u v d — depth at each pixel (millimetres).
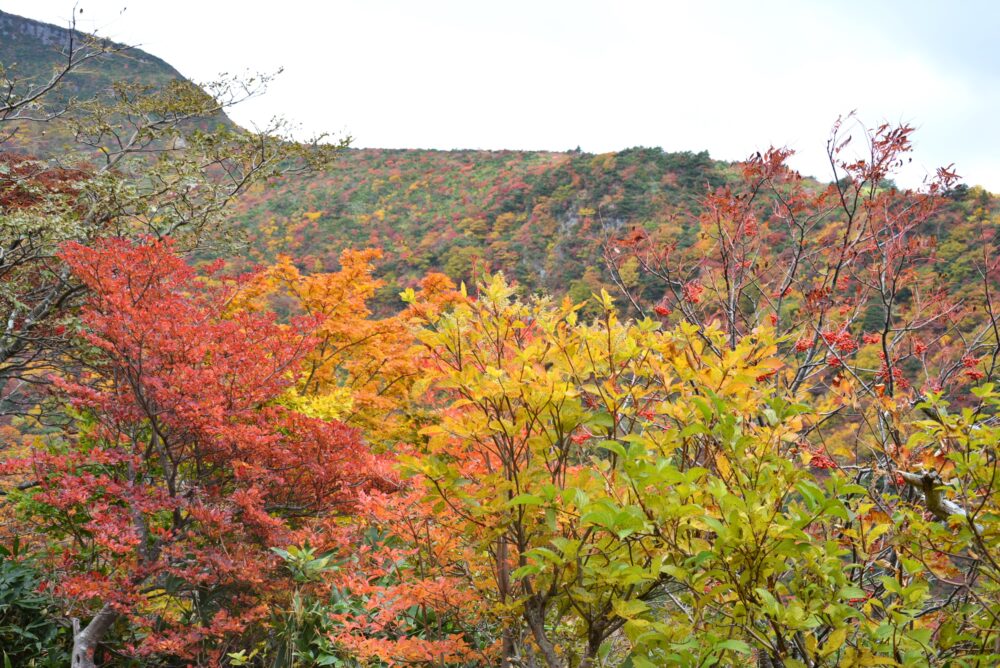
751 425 2750
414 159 75938
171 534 5387
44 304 8797
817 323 4141
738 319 4637
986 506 2449
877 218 4656
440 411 3033
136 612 5547
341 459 5848
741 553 2135
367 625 3936
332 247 50250
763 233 5047
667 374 2826
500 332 2898
